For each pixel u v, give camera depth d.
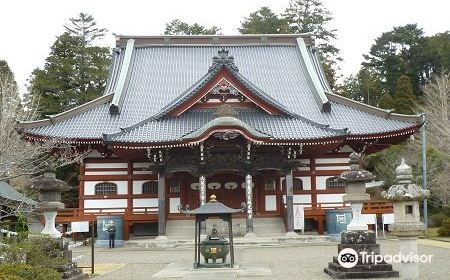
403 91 77.56
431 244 30.56
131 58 52.41
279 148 39.19
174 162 38.66
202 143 37.09
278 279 18.58
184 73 51.47
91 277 20.08
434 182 49.56
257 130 38.34
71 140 39.50
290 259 25.88
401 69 94.06
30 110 49.31
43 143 36.91
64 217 40.03
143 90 48.97
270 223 40.72
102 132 41.66
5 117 35.50
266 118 42.16
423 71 94.38
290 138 38.19
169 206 41.91
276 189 42.47
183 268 22.20
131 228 42.16
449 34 99.50
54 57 70.50
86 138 40.00
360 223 18.98
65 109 67.94
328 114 45.47
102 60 73.44
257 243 34.59
